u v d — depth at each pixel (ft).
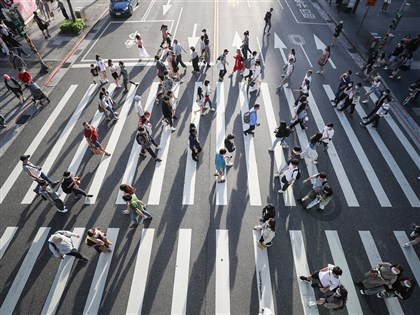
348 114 48.34
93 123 46.37
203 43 56.18
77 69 58.59
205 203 35.27
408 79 56.13
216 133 44.39
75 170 39.32
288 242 31.60
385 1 78.43
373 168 39.78
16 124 46.37
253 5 84.48
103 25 74.64
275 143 40.57
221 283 28.43
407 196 36.35
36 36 68.54
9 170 39.45
